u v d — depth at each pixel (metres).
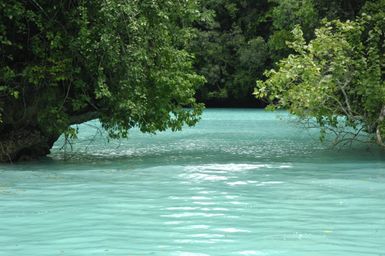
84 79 12.66
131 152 14.94
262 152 14.91
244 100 49.22
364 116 14.16
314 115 14.09
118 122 12.79
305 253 5.10
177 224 6.29
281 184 9.18
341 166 11.70
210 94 46.25
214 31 45.69
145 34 12.41
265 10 46.50
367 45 15.02
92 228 6.08
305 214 6.84
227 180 9.65
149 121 13.33
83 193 8.31
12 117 12.74
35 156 13.53
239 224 6.29
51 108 12.31
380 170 11.03
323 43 13.29
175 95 13.74
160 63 13.36
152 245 5.36
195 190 8.59
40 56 12.25
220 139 19.17
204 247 5.30
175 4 13.49
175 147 16.44
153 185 9.09
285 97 13.55
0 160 12.67
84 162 12.64
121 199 7.81
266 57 44.91
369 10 15.11
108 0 11.62
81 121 13.48
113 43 11.77
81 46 11.70
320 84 13.08
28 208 7.18
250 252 5.12
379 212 6.96
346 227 6.16
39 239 5.59
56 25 12.24
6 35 12.25
